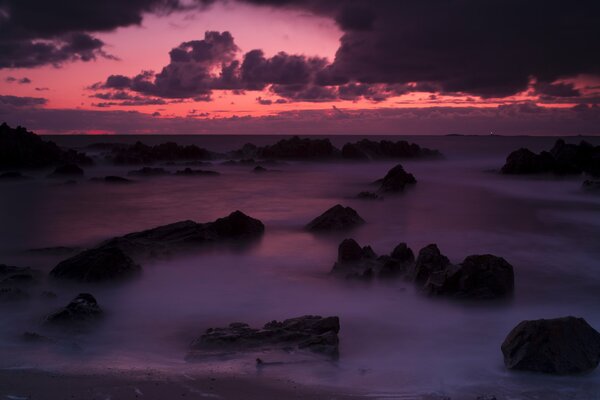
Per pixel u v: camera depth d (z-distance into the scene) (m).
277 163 102.44
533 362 12.23
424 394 10.76
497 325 16.44
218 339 13.70
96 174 80.62
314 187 62.84
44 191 57.41
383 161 111.06
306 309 18.02
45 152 82.56
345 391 10.76
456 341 14.92
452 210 43.47
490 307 18.20
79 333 15.17
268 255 26.38
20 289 18.27
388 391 10.86
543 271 24.16
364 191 54.06
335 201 49.47
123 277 20.81
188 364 12.51
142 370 11.84
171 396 10.09
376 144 115.19
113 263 20.92
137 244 25.45
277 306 18.34
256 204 47.66
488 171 78.44
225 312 17.62
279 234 31.91
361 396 10.48
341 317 17.08
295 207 45.59
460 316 17.28
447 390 11.06
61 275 20.62
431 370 12.40
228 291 20.14
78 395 9.98
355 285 20.75
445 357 13.52
